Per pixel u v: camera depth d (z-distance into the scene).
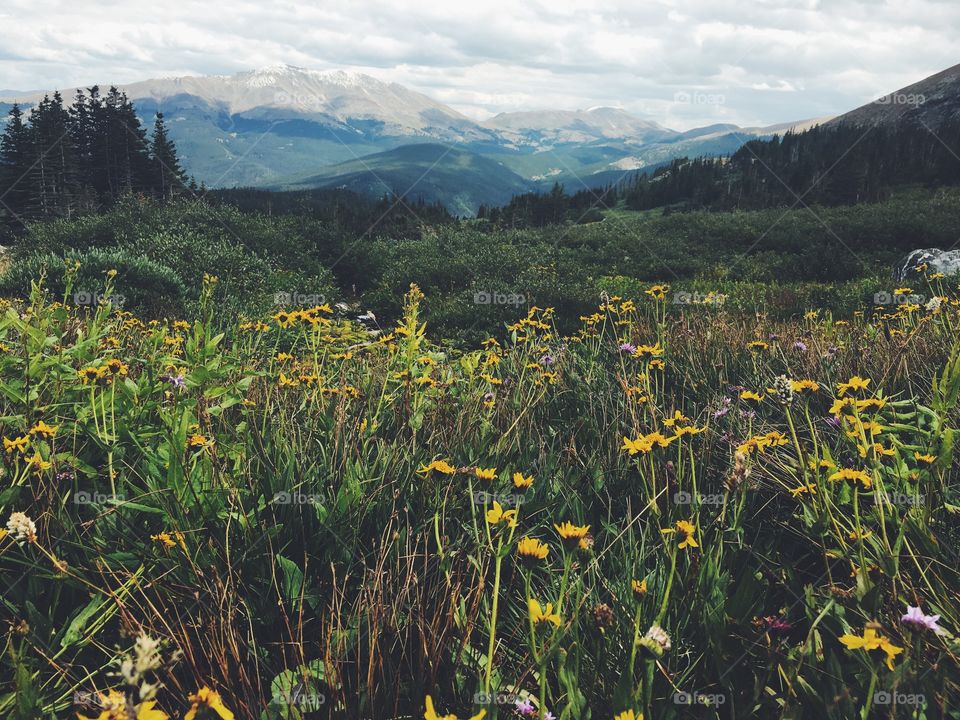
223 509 1.97
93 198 48.09
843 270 20.41
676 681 1.49
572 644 1.50
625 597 1.71
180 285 10.12
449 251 23.23
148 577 1.76
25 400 2.35
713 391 3.27
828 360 3.49
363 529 2.08
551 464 2.50
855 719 1.31
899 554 1.72
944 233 24.11
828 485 2.01
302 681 1.49
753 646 1.57
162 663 1.37
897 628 1.41
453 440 2.68
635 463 2.54
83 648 1.58
